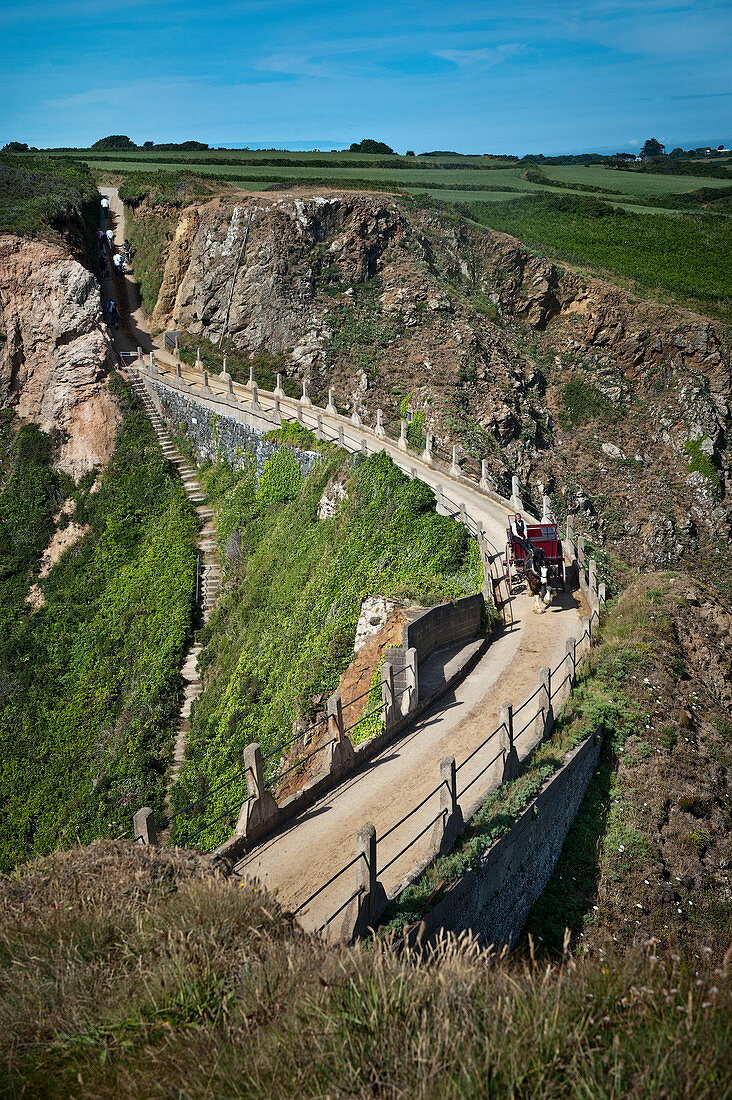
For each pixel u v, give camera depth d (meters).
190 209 72.19
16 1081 6.00
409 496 31.86
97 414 53.03
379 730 17.95
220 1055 6.09
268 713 28.53
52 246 55.19
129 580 43.25
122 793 30.75
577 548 30.22
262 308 66.19
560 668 21.31
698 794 17.03
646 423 67.19
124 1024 6.57
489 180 110.75
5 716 36.50
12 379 53.56
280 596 34.56
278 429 43.94
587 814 16.30
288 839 13.51
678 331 68.62
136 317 71.25
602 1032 6.25
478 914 12.02
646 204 104.06
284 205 69.12
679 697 19.88
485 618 25.27
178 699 34.91
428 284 67.81
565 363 71.00
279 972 7.21
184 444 52.50
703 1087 5.56
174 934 7.63
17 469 51.19
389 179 101.44
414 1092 5.65
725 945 14.35
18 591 44.91
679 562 58.03
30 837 31.38
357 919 9.74
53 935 7.80
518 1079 5.70
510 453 56.06
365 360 61.94
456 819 12.40
